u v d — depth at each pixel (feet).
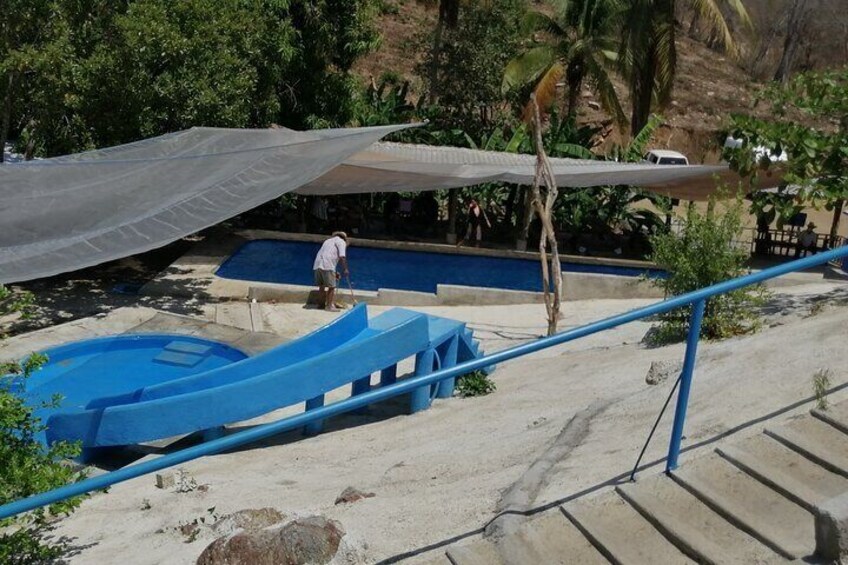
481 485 21.27
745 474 17.31
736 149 37.04
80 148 58.29
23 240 33.42
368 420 37.60
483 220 85.30
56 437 35.60
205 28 59.62
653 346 38.50
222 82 60.54
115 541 24.14
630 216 82.64
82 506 28.35
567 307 61.87
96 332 52.13
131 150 46.75
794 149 35.91
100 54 56.03
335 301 60.90
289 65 74.49
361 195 84.12
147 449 36.81
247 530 19.49
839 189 34.55
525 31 96.37
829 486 16.44
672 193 74.13
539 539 16.69
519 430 28.12
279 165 43.62
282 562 18.10
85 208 36.58
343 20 76.74
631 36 85.66
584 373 36.50
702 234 37.91
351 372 36.96
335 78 78.74
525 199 78.18
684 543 15.56
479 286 69.26
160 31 56.24
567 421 26.40
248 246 73.10
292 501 24.82
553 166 69.72
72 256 32.09
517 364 44.42
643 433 21.35
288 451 33.32
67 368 46.55
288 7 70.69
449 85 98.48
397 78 118.42
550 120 91.45
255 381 35.29
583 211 81.15
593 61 91.56
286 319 57.00
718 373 24.89
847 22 145.59
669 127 127.44
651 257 41.86
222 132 50.72
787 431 18.22
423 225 85.10
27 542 22.08
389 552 18.03
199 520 24.20
